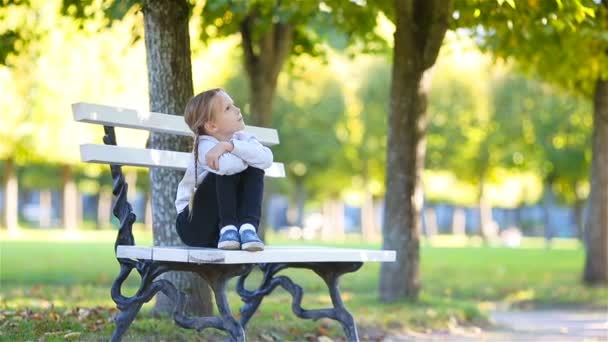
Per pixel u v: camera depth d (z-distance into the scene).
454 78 48.81
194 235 6.82
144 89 31.44
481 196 52.75
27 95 34.28
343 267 7.55
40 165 63.97
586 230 21.48
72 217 57.12
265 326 10.02
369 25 16.55
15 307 11.10
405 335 11.50
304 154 49.75
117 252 6.85
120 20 13.98
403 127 14.17
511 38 14.95
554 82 19.77
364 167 53.56
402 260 14.30
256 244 6.23
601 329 13.73
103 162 6.88
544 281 22.14
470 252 36.53
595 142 21.16
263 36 18.91
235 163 6.55
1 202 88.81
